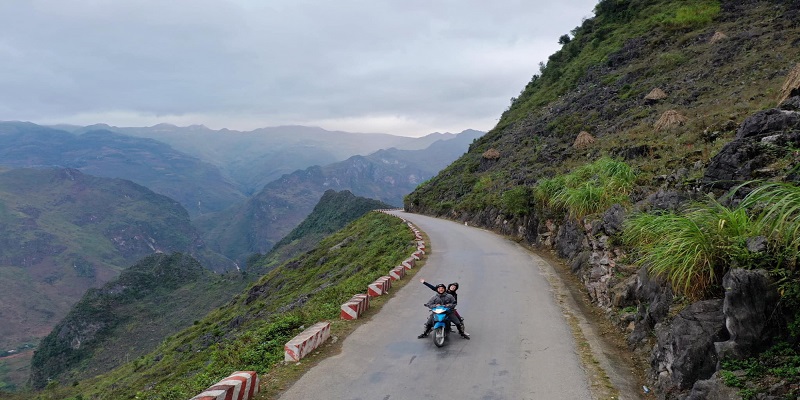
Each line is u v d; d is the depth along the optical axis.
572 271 14.80
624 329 8.74
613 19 67.31
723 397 4.65
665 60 40.38
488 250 20.64
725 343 5.14
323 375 7.46
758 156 9.28
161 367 38.88
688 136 18.23
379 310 11.51
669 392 5.69
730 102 21.67
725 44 36.00
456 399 6.37
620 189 15.44
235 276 170.38
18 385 171.12
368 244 35.09
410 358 8.06
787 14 36.81
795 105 11.77
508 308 11.06
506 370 7.34
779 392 4.35
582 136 31.70
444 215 44.16
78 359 131.25
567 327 9.47
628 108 35.12
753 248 5.62
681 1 57.62
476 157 56.66
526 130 51.81
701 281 6.30
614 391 6.48
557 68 70.62
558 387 6.64
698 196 9.80
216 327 45.03
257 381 6.85
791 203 5.67
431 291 13.23
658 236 8.88
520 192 24.16
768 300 4.97
